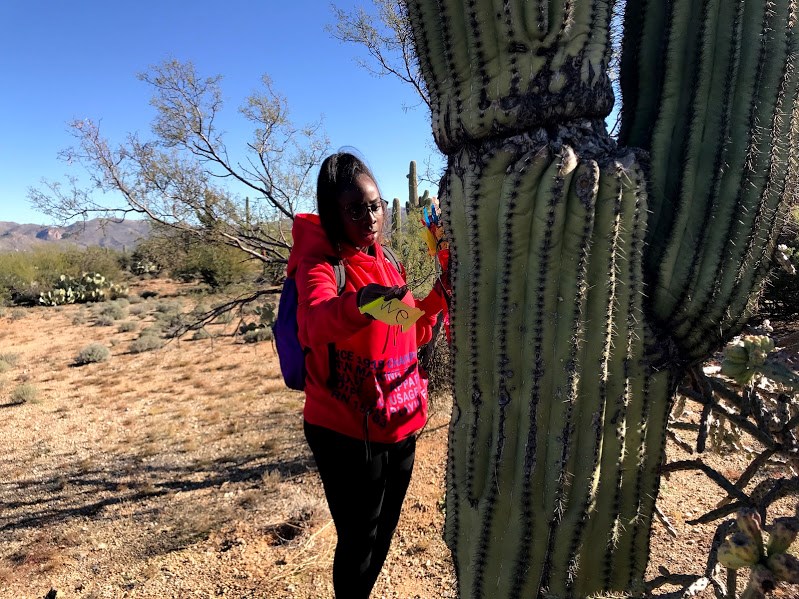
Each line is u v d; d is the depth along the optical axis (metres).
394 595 3.80
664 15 1.60
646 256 1.56
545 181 1.36
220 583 4.35
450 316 1.59
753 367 1.43
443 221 1.58
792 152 1.51
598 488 1.49
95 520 5.80
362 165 1.74
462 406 1.61
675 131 1.55
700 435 1.67
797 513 1.22
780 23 1.46
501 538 1.50
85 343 17.16
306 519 5.13
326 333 1.40
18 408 10.58
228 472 6.68
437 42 1.55
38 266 29.81
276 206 6.97
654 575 3.11
